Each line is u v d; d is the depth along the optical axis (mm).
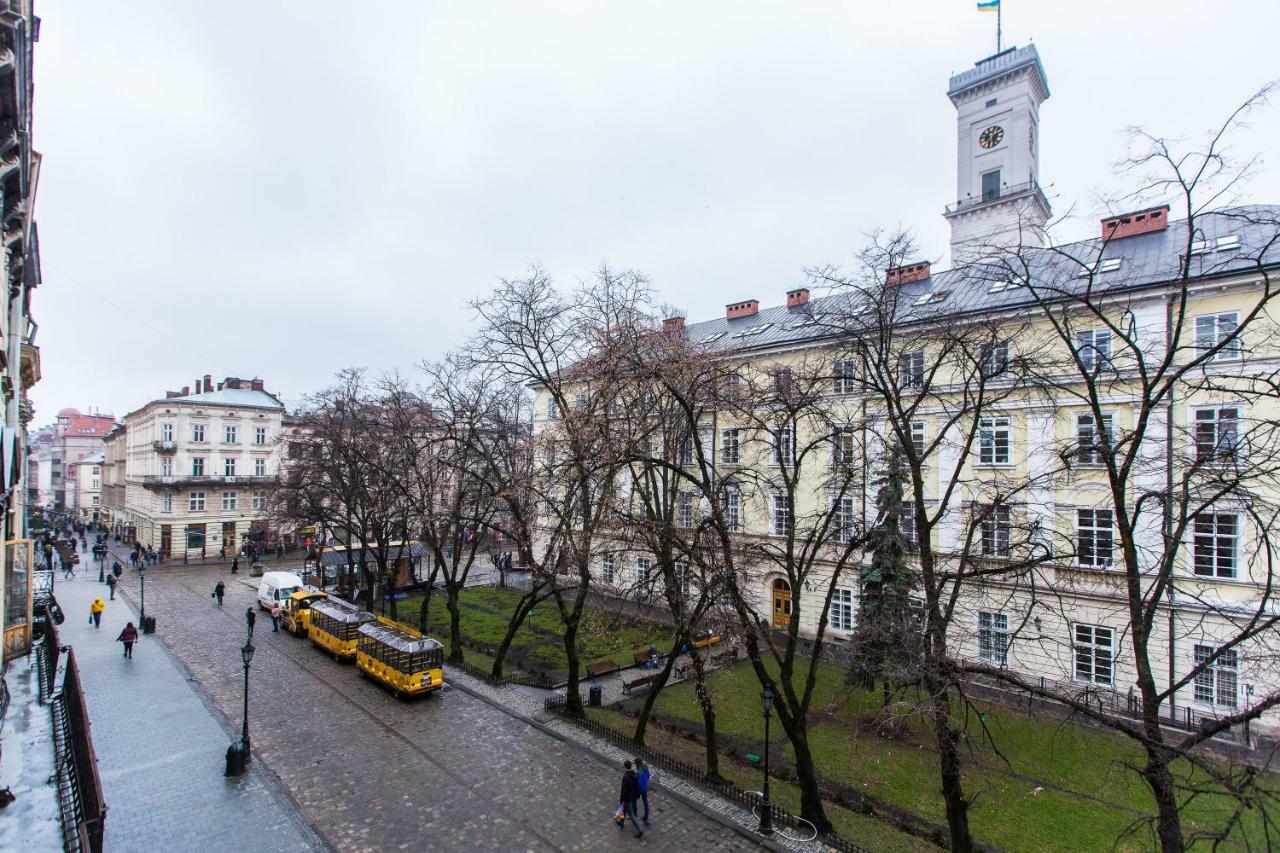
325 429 39562
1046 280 25312
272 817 14844
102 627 31484
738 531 32562
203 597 39719
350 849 13703
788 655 16078
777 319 37469
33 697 20562
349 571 42906
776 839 14391
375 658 24281
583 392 24125
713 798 16188
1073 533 23094
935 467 27062
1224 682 20797
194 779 16484
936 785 17328
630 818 15047
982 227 43500
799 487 31375
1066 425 23688
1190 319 21672
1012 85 43562
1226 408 20688
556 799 15977
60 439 131250
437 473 33031
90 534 79500
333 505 45094
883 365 15453
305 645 29562
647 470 20047
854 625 29812
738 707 23000
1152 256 24141
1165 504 12031
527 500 23156
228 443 60031
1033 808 16000
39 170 23031
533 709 22109
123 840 13742
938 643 12992
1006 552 15172
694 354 19812
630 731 20562
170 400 57188
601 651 29750
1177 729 20594
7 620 24688
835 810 15844
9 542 24906
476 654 29000
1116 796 16578
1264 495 19188
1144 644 11305
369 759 17922
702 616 17984
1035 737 20125
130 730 19344
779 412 18312
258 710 21297
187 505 57156
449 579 27812
